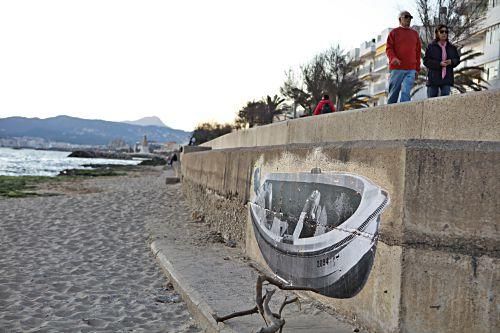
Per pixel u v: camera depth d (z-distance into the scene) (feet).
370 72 203.31
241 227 29.89
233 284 21.99
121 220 43.19
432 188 13.28
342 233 16.75
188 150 73.20
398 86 28.63
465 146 13.15
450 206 13.07
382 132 18.11
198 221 42.27
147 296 22.77
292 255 20.80
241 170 30.37
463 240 12.90
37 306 21.30
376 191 14.89
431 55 27.43
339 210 17.13
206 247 30.71
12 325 18.92
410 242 13.42
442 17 98.58
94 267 28.07
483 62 118.32
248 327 16.31
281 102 224.94
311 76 168.14
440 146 13.37
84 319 19.71
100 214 46.37
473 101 14.42
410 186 13.51
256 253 26.27
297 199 20.81
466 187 12.92
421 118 16.26
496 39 113.39
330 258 17.49
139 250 32.55
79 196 62.85
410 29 28.63
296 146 21.85
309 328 15.66
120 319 19.74
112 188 80.43
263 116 233.14
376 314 14.57
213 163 39.50
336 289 17.07
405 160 13.61
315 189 19.20
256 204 26.48
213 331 16.81
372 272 14.85
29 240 35.22
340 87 160.66
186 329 18.47
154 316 20.10
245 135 41.32
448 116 15.21
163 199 58.90
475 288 12.71
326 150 18.65
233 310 18.11
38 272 26.73
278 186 23.16
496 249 12.53
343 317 16.57
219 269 24.88
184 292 21.63
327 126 22.03
